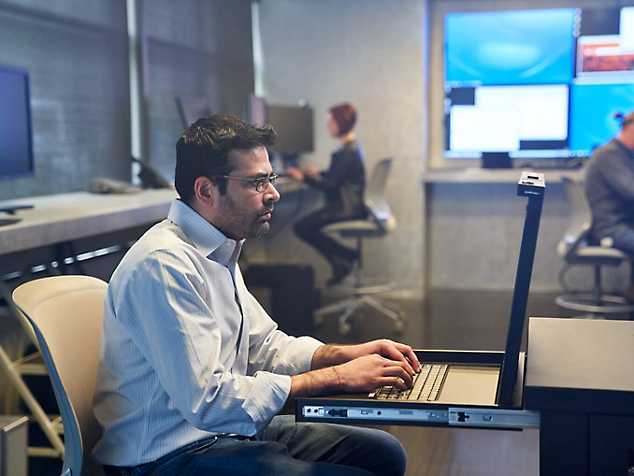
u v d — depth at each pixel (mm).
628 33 5434
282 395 1283
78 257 3244
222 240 1429
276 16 5773
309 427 1572
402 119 5594
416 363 1459
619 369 1181
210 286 1397
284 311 4562
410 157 5629
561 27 5523
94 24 4059
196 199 1425
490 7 5617
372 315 5133
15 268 2629
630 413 1068
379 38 5559
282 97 5836
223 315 1426
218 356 1305
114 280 1381
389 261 5770
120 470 1372
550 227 5695
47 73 3654
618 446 1084
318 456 1516
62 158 3799
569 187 4453
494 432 2918
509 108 5645
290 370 1569
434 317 4996
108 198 3570
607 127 5527
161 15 4664
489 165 5672
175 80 4867
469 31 5668
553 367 1197
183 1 4914
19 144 2857
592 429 1092
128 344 1364
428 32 5719
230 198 1399
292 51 5762
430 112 5844
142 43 4449
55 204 3273
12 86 2803
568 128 5578
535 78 5598
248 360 1604
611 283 5652
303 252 5938
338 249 4957
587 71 5516
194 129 1421
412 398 1249
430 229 5945
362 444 1513
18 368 2746
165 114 4758
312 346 1585
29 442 2674
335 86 5688
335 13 5629
